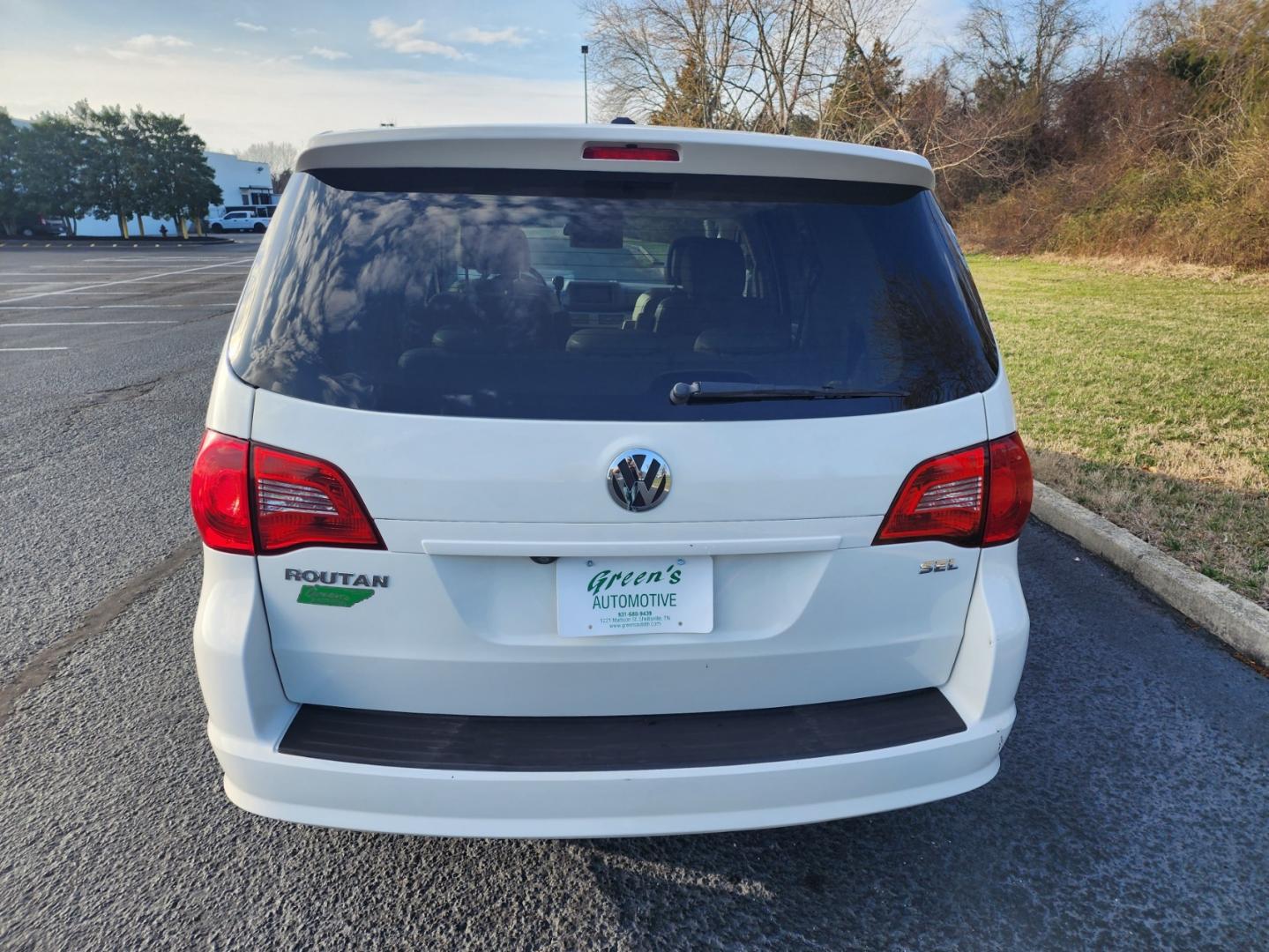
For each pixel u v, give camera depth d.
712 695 1.94
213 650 1.82
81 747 2.85
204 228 55.31
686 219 1.91
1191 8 25.03
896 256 2.02
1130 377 8.20
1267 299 14.29
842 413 1.86
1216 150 20.92
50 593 3.95
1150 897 2.26
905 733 1.95
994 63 34.62
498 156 1.88
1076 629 3.66
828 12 26.92
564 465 1.76
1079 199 24.56
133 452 6.19
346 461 1.77
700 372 1.83
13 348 10.83
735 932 2.14
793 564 1.89
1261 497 4.88
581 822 1.83
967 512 1.95
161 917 2.16
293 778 1.82
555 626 1.86
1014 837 2.48
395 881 2.30
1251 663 3.40
